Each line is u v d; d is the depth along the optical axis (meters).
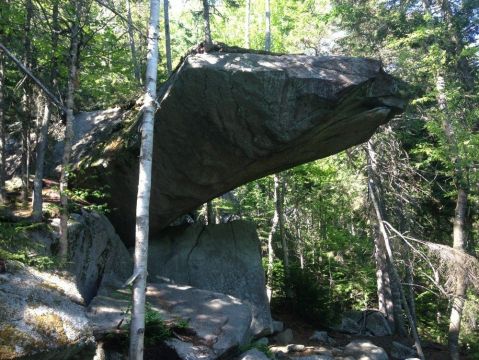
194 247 12.97
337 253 21.20
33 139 12.96
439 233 17.19
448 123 12.51
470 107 13.44
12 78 11.55
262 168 10.81
